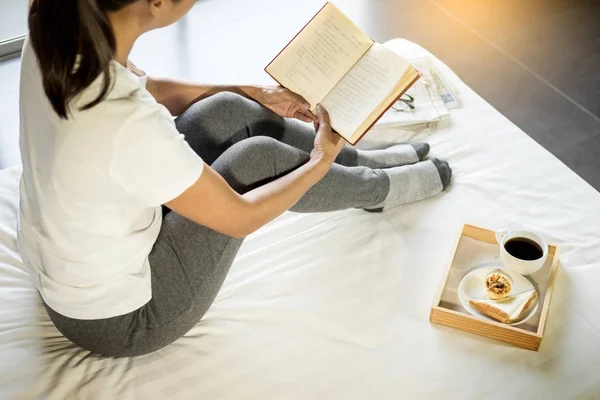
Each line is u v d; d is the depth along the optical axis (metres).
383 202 1.78
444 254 1.75
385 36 2.74
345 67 1.52
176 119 1.55
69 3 0.97
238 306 1.61
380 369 1.51
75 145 1.07
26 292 1.60
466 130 2.07
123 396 1.43
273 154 1.46
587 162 2.30
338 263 1.72
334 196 1.61
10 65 2.56
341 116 1.50
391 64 1.50
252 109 1.57
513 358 1.54
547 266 1.70
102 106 1.06
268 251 1.74
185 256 1.36
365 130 1.48
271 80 2.54
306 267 1.70
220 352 1.52
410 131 2.06
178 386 1.46
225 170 1.41
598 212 1.84
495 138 2.05
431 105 2.12
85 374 1.46
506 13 2.85
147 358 1.50
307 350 1.54
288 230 1.79
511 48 2.70
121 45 1.11
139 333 1.38
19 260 1.66
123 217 1.20
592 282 1.68
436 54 2.68
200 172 1.17
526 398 1.47
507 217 1.84
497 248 1.76
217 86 1.62
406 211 1.85
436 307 1.57
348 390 1.47
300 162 1.51
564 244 1.77
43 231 1.21
